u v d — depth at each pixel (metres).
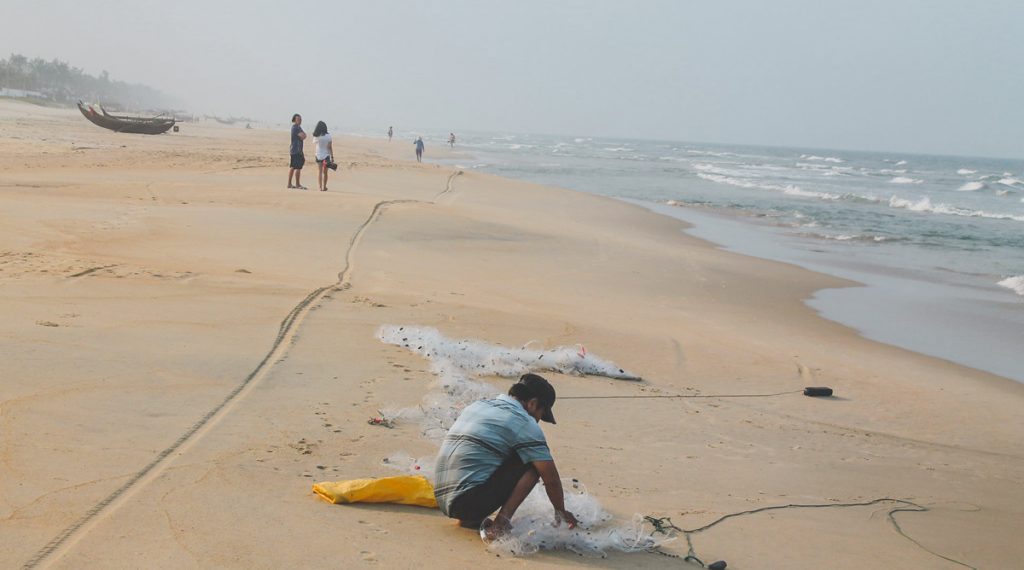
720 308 14.01
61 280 9.70
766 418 8.28
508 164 62.31
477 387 7.66
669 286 15.28
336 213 17.53
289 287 10.77
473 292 12.48
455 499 4.71
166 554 4.09
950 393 10.17
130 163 25.58
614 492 5.77
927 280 19.11
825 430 8.16
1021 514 6.37
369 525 4.73
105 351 7.27
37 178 19.48
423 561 4.34
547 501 5.18
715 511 5.64
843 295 16.48
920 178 76.06
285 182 23.17
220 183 21.73
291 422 6.26
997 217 35.84
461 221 18.47
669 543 4.96
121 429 5.70
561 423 7.27
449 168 36.38
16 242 12.09
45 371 6.57
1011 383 10.98
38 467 4.95
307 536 4.46
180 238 13.74
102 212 15.20
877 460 7.41
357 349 8.38
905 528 5.78
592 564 4.59
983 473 7.39
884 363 11.49
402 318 9.90
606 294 13.88
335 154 40.84
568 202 28.92
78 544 4.11
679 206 34.00
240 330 8.52
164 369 7.04
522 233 18.44
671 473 6.34
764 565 4.84
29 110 83.69
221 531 4.40
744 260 19.56
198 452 5.48
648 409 8.02
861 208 36.91
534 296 12.89
